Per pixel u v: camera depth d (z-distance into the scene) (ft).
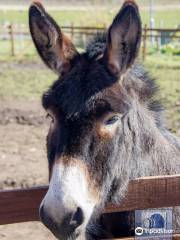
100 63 6.58
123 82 6.69
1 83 32.96
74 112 6.21
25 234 12.48
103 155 6.32
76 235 6.23
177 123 21.03
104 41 6.86
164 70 35.29
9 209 7.29
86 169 6.18
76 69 6.56
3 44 55.11
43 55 6.87
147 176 7.16
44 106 6.50
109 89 6.37
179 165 7.64
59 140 6.22
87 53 6.76
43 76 35.65
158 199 7.16
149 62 38.47
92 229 6.83
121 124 6.49
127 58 6.54
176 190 7.20
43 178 16.28
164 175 7.31
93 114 6.23
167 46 45.19
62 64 6.72
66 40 6.85
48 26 6.76
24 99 28.07
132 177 6.98
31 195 7.30
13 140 20.72
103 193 6.48
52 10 87.86
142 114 7.06
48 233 12.52
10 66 40.57
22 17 84.64
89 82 6.36
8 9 95.20
